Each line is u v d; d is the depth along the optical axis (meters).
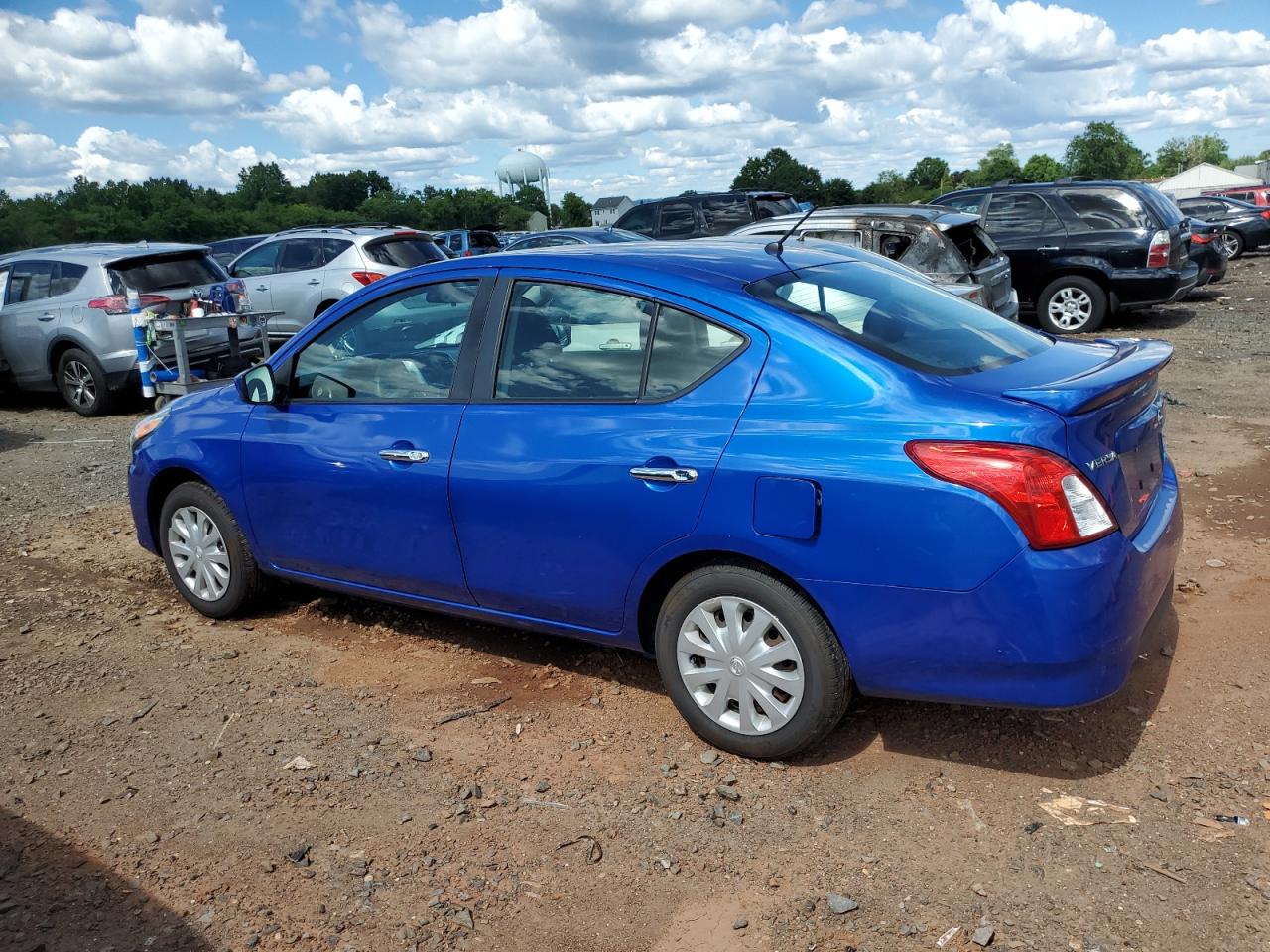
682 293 3.50
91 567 5.93
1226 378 9.71
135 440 5.15
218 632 4.90
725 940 2.67
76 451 9.28
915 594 3.03
